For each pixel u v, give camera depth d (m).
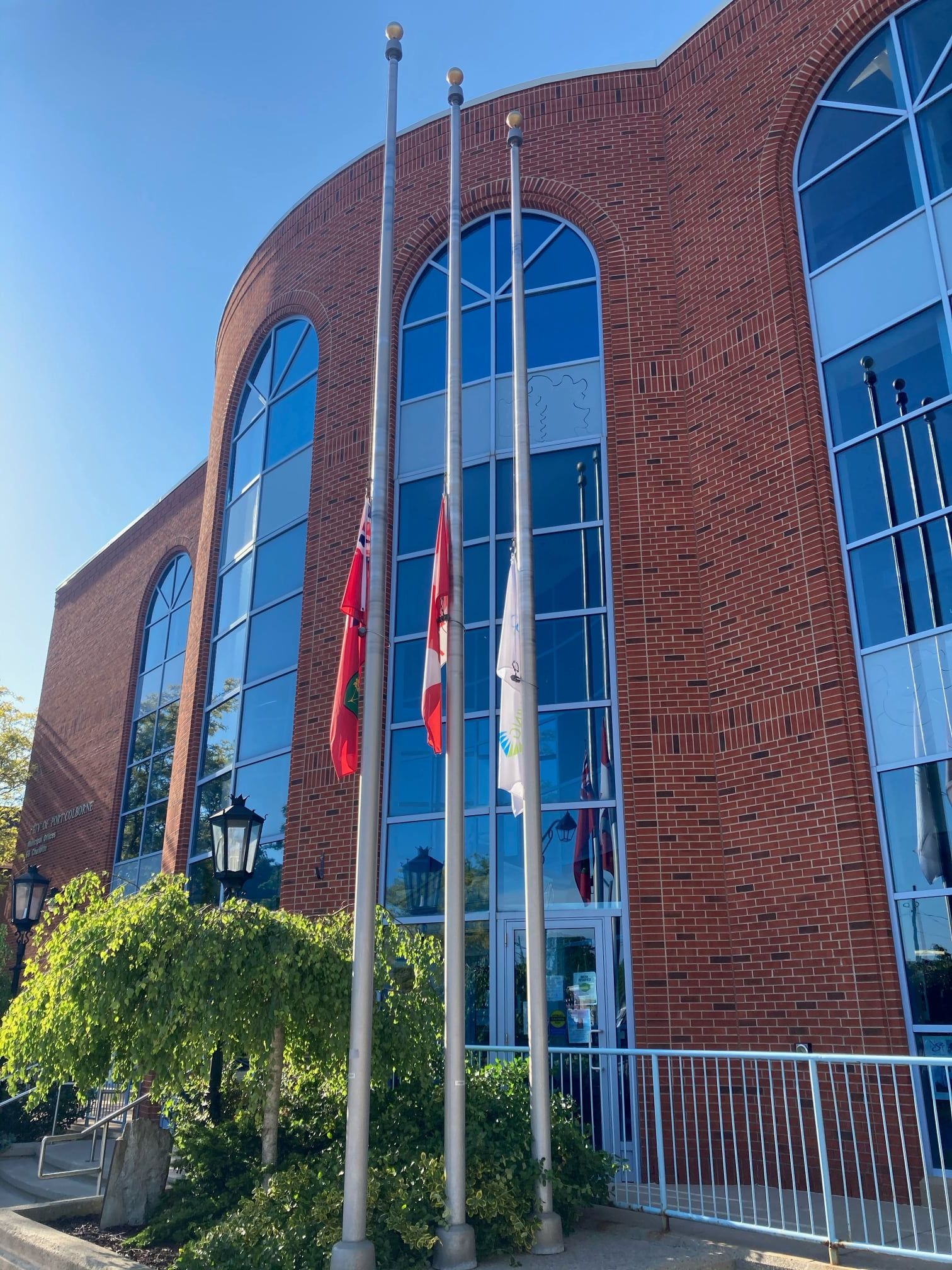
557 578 11.53
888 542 9.55
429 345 13.40
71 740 23.72
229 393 16.81
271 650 14.13
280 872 12.70
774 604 10.09
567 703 10.98
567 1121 7.38
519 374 8.36
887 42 10.82
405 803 11.63
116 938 6.87
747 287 11.21
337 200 15.12
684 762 10.24
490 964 10.49
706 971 9.60
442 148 13.93
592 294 12.49
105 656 23.28
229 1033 6.85
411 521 12.72
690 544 10.99
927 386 9.65
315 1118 8.04
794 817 9.44
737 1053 6.84
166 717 20.28
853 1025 8.62
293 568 14.13
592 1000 9.95
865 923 8.73
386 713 12.03
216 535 16.20
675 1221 7.01
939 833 8.59
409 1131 7.11
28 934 15.34
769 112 11.48
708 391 11.30
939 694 8.88
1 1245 7.42
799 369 10.47
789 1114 8.83
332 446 13.75
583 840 10.47
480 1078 7.65
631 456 11.44
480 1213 6.35
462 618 7.35
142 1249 6.91
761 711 9.93
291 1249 5.99
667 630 10.72
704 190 11.98
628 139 12.75
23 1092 12.16
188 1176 7.68
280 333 15.86
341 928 7.75
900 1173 8.07
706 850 9.96
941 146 10.09
